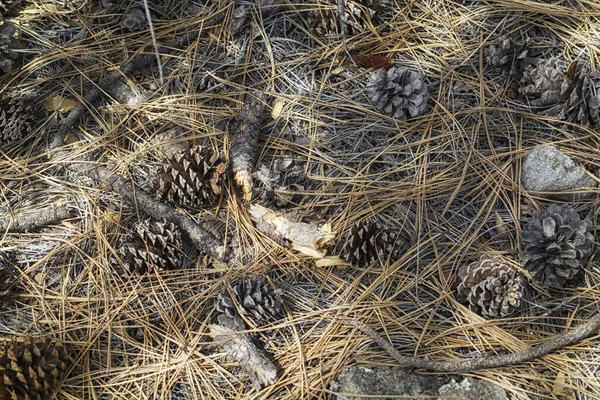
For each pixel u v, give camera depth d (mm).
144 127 1270
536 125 1271
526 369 1120
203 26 1336
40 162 1248
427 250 1197
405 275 1180
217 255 1194
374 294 1168
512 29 1326
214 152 1239
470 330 1147
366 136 1270
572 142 1251
